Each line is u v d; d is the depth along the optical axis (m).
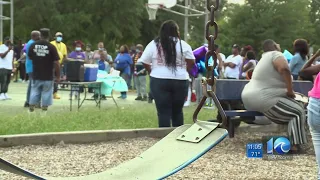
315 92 4.79
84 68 11.85
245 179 5.73
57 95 16.08
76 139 7.95
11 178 5.55
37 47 10.48
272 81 7.45
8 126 8.65
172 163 3.72
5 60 14.70
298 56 9.65
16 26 52.19
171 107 8.11
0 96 14.85
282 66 7.31
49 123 9.08
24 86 20.81
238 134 8.97
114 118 10.12
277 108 7.32
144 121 9.88
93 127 9.00
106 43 54.34
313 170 6.27
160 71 7.82
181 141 3.99
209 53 3.82
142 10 53.38
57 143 7.82
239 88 8.43
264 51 7.81
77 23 49.94
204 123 4.00
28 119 9.31
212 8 3.77
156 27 60.78
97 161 6.62
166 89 7.89
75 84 11.48
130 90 20.25
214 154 7.12
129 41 57.00
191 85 13.89
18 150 7.28
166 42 7.74
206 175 5.88
